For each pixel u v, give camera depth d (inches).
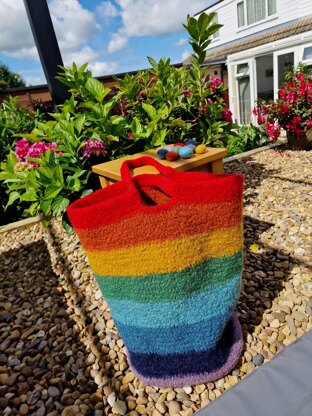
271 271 64.0
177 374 40.9
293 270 63.6
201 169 61.9
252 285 59.9
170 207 32.0
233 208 33.9
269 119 173.5
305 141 158.2
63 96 104.3
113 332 53.2
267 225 84.2
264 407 28.6
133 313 37.1
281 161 146.9
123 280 34.9
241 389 30.5
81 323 56.6
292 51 275.4
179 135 107.3
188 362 40.4
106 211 31.7
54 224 104.0
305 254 68.5
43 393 44.1
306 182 114.9
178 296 35.5
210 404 29.5
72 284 68.8
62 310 61.1
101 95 89.0
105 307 59.7
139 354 41.0
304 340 35.0
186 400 39.8
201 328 38.1
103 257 33.9
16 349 53.2
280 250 71.1
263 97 343.6
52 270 76.7
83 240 33.8
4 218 122.6
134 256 33.3
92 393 43.4
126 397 41.8
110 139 85.3
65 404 42.3
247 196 108.0
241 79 344.5
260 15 325.1
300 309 52.9
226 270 36.6
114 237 32.6
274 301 55.5
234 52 337.4
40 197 87.0
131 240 32.7
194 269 34.8
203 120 115.4
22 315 61.9
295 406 28.3
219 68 363.6
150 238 32.6
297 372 31.4
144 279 34.4
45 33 96.3
